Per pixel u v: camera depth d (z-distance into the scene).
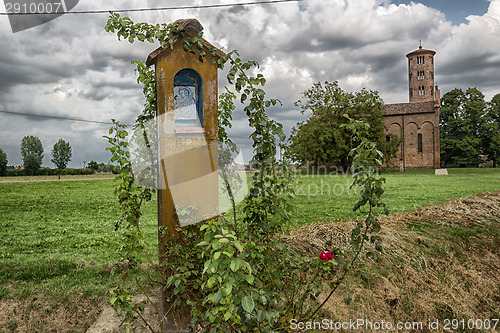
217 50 3.95
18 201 19.89
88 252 8.23
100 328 4.11
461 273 5.89
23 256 7.83
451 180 32.91
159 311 4.04
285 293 3.66
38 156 53.09
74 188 28.52
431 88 74.12
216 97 4.07
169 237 3.86
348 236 6.04
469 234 7.34
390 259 5.72
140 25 3.87
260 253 3.47
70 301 4.85
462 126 66.38
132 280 5.43
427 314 4.70
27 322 4.46
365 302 4.62
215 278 2.75
